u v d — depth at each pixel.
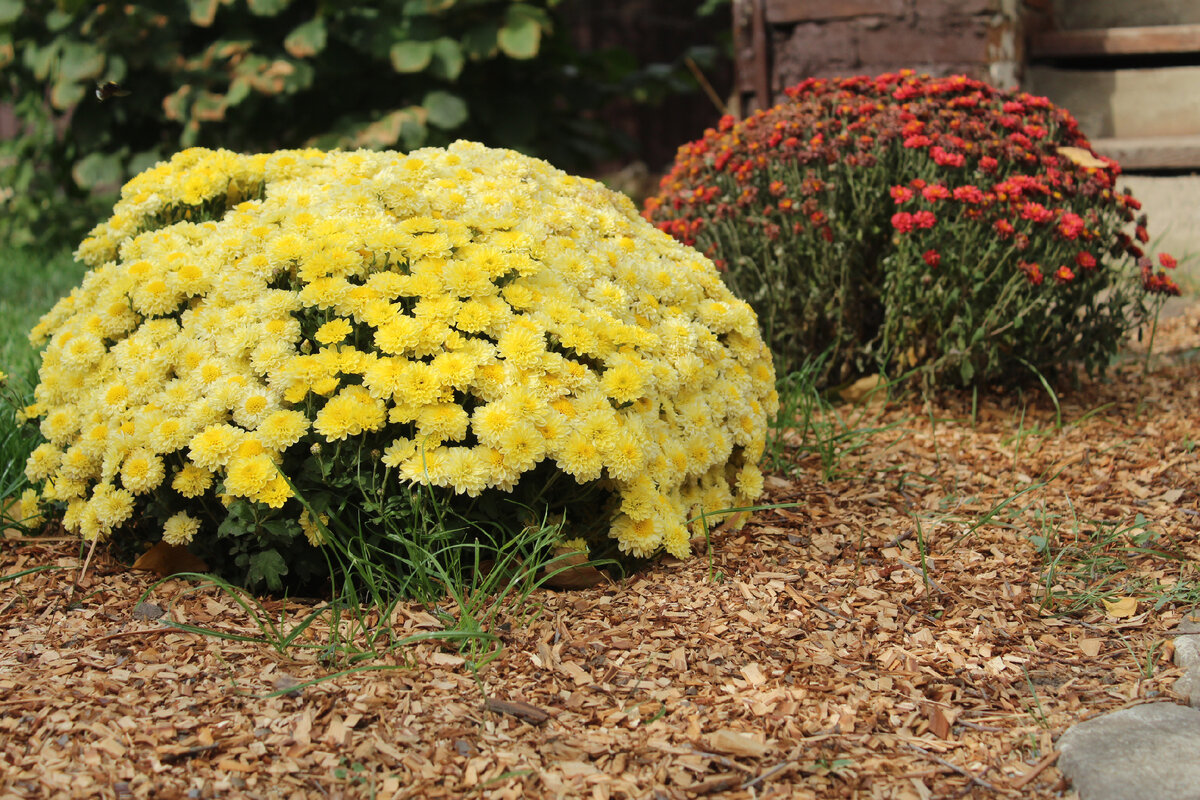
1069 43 6.64
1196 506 3.51
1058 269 4.09
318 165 3.46
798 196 4.43
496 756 2.21
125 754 2.19
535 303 2.88
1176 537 3.28
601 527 2.97
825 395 4.68
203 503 2.81
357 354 2.71
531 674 2.51
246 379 2.76
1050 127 4.52
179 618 2.78
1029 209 4.01
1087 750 2.16
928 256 4.10
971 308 4.18
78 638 2.68
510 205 3.14
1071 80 6.77
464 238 2.94
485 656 2.56
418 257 2.88
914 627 2.76
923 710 2.38
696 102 12.33
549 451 2.67
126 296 3.00
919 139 4.24
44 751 2.20
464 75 8.31
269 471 2.62
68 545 3.21
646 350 3.01
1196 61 6.93
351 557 2.67
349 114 7.96
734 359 3.38
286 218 3.00
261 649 2.62
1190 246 6.36
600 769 2.17
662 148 12.50
